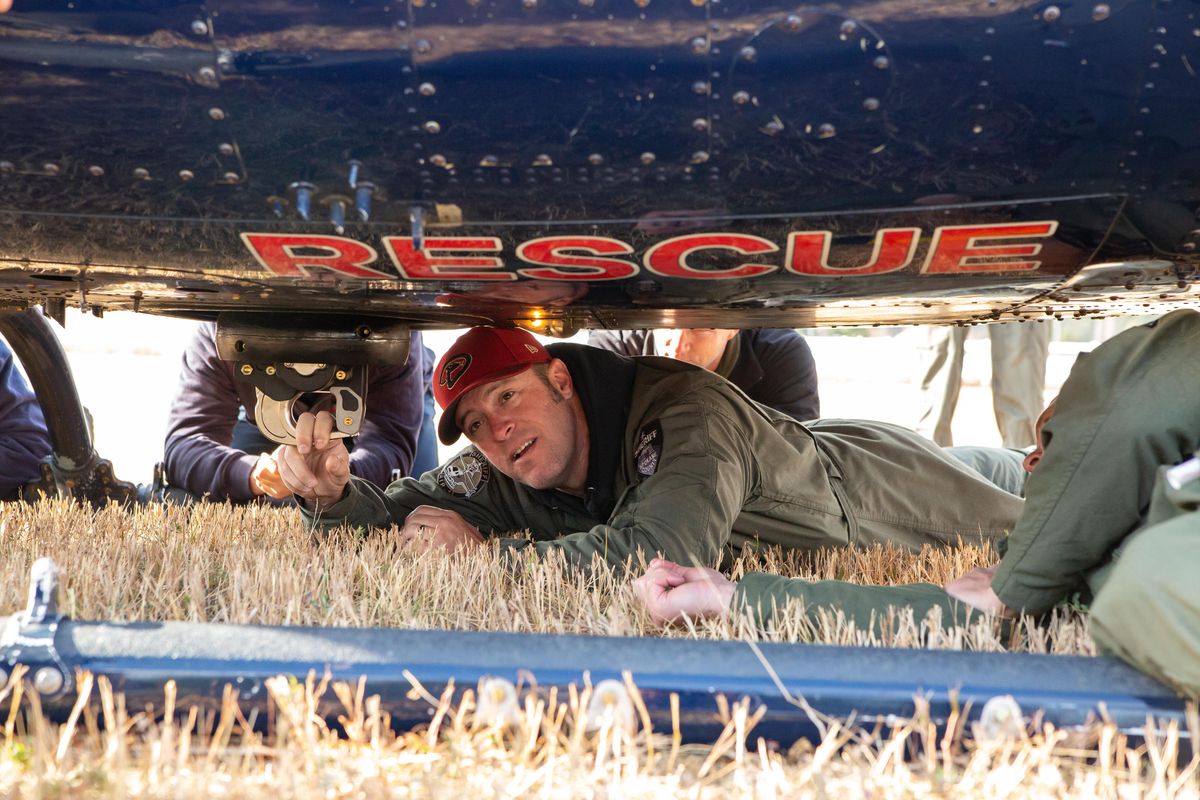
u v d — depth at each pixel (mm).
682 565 2549
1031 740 1521
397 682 1570
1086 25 1538
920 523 3336
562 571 2473
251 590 2232
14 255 1989
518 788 1400
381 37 1568
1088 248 1856
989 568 2146
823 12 1548
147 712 1561
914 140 1637
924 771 1501
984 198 1721
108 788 1319
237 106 1622
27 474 4102
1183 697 1535
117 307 2715
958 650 1664
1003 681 1561
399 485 3271
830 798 1385
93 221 1829
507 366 2879
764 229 1793
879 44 1562
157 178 1714
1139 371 1868
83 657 1573
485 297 2254
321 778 1395
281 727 1468
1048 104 1603
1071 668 1589
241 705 1562
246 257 1932
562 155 1668
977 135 1634
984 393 10719
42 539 2861
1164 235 1805
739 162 1667
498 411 2924
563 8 1552
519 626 2170
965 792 1411
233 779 1409
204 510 3584
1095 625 1630
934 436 6734
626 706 1539
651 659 1602
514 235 1817
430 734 1501
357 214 1761
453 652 1614
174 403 4117
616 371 2906
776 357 4418
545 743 1546
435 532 2840
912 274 2008
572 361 2959
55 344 3713
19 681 1522
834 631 1998
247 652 1601
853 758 1513
